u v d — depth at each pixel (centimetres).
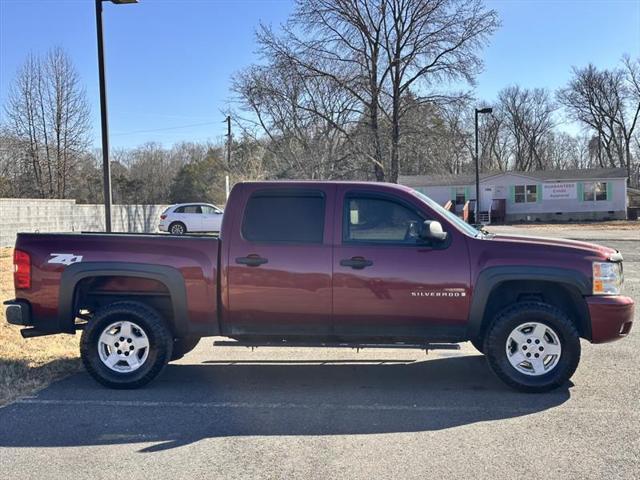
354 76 2978
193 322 564
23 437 443
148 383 577
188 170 6188
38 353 687
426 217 553
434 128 3048
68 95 3966
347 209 559
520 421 468
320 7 2925
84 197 5303
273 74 2962
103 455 408
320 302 548
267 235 559
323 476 372
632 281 1285
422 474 373
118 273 562
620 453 402
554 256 539
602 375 596
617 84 6731
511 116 7931
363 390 561
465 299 539
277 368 645
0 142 4062
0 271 1282
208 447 422
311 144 3050
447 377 605
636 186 6969
